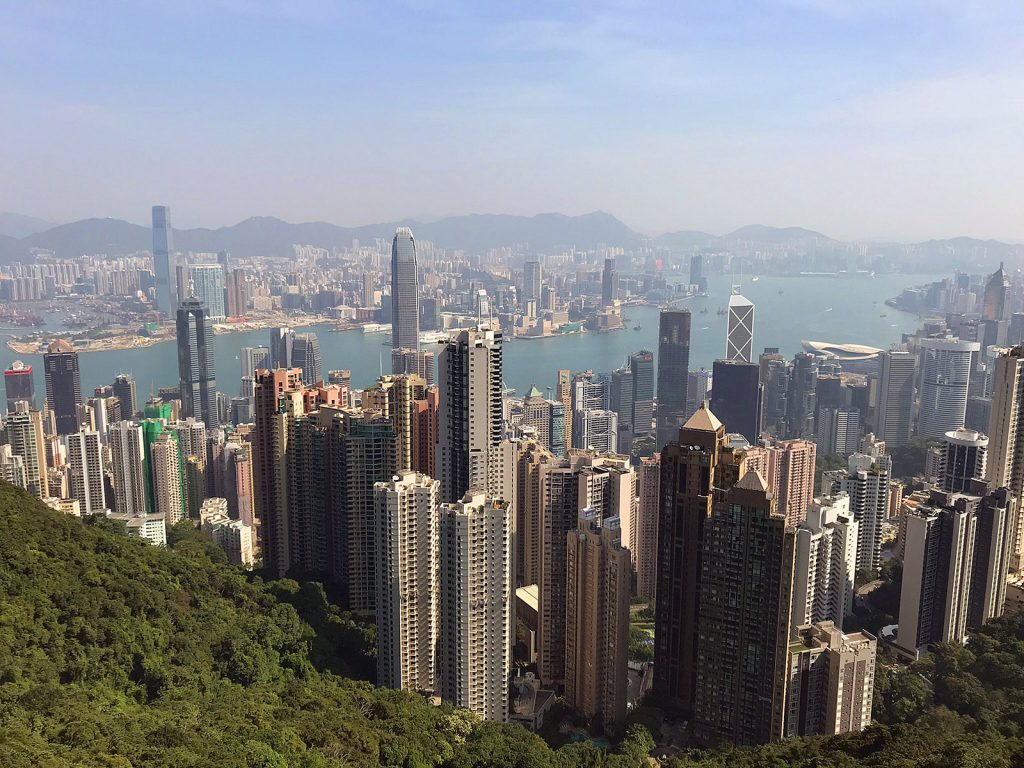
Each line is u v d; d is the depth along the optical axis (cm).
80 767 14138
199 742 16562
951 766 16112
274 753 16525
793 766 17825
